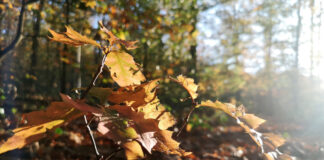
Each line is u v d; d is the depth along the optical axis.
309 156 7.11
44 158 4.14
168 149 0.57
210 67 13.92
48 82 19.34
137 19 5.32
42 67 19.33
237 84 15.25
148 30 5.93
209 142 7.11
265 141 0.62
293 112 19.39
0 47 6.39
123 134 0.41
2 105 4.83
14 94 5.96
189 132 7.59
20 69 11.48
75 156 4.75
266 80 21.12
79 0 5.37
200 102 0.70
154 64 7.96
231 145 6.99
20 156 3.64
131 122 0.46
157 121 0.48
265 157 0.58
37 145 4.26
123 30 5.23
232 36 17.50
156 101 0.63
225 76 15.50
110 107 0.48
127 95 0.60
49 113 0.44
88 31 5.45
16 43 4.34
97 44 0.56
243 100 17.34
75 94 0.58
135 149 0.41
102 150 5.09
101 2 4.98
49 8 5.55
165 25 5.92
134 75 0.61
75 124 6.35
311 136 10.61
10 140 0.43
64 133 5.51
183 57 8.77
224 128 9.59
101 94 0.59
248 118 0.64
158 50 7.47
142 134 0.45
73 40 0.54
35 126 0.44
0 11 4.94
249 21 18.95
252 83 20.22
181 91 6.51
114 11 4.99
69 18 5.62
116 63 0.59
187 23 6.19
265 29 20.33
